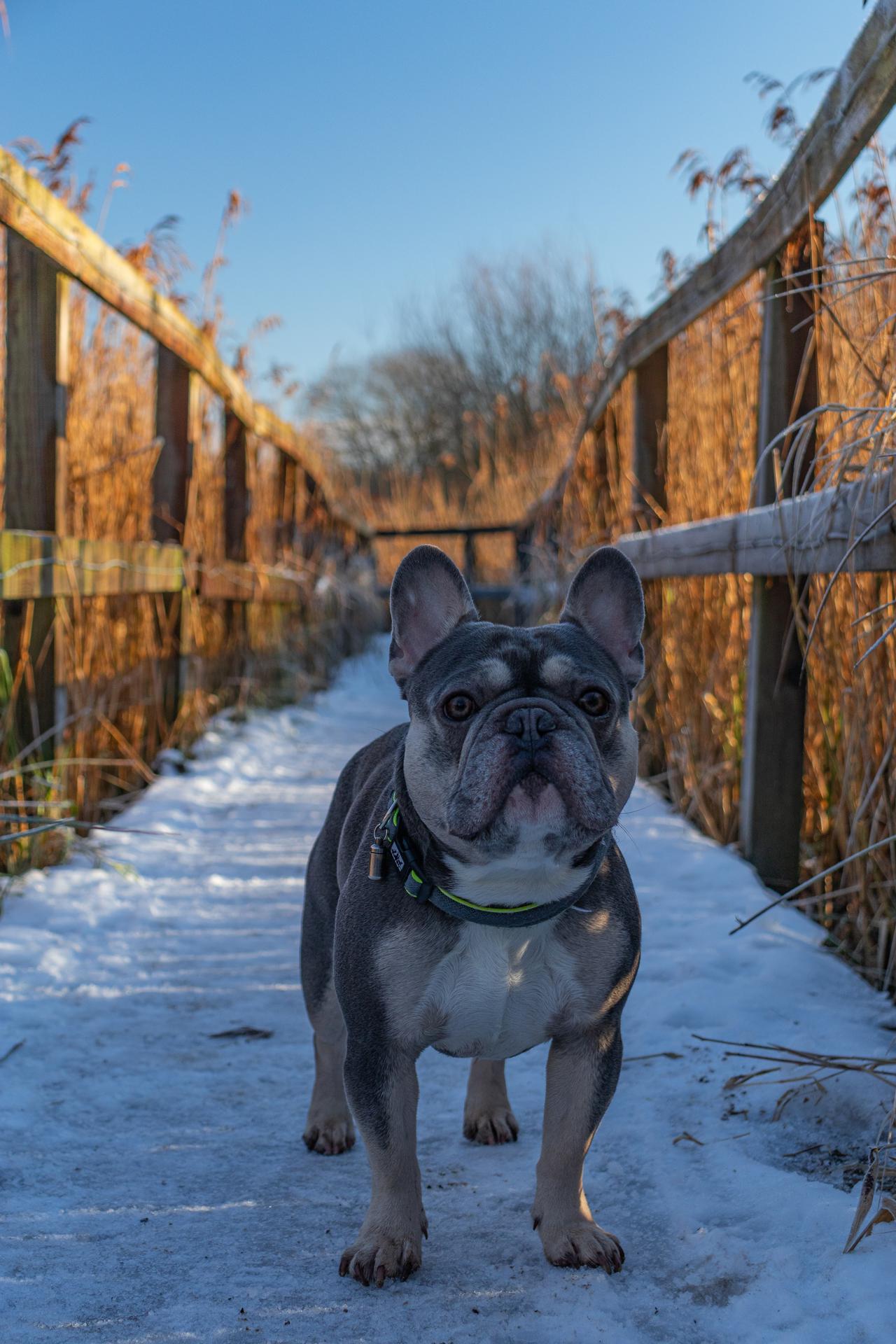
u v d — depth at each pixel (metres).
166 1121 2.78
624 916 2.23
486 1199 2.42
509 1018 2.20
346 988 2.20
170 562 6.54
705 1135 2.64
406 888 2.16
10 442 4.86
